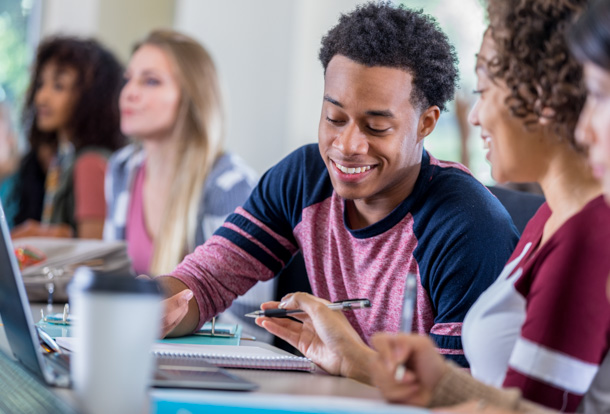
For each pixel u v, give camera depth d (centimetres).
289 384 128
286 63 434
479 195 172
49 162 406
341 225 185
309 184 192
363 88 161
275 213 200
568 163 130
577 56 104
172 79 327
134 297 92
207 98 328
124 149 364
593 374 121
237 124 437
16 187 408
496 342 133
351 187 167
